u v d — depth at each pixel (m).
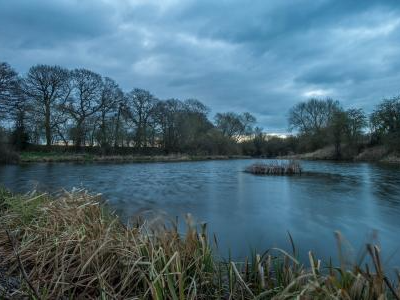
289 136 69.44
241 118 75.94
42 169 29.11
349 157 48.94
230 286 3.32
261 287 3.23
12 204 5.40
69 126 46.50
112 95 49.56
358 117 48.34
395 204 12.91
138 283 3.21
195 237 3.92
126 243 3.67
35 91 43.34
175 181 21.44
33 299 2.67
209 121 70.12
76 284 2.95
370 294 2.53
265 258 4.30
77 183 19.20
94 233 3.98
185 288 3.09
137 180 21.73
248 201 13.68
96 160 45.59
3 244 3.98
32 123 43.38
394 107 42.38
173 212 11.23
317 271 3.25
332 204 12.97
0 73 35.19
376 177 23.00
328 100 61.16
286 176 25.02
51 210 4.70
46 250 3.47
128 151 53.78
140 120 54.94
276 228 9.16
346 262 3.39
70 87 46.22
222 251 6.90
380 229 9.20
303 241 7.91
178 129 59.12
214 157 59.88
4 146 35.00
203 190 17.08
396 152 41.84
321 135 54.81
